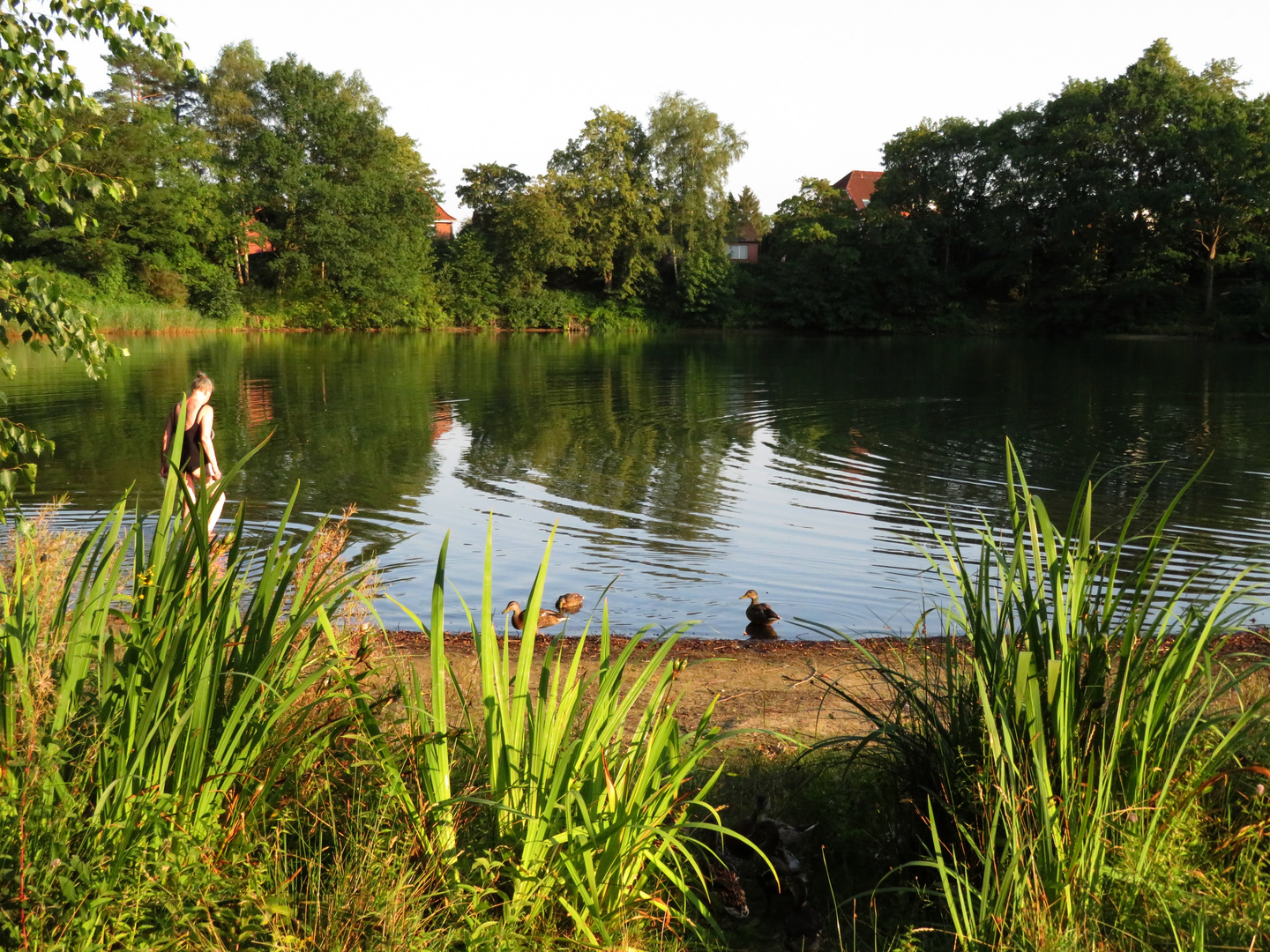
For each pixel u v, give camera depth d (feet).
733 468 57.06
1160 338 201.05
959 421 78.43
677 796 12.09
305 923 9.13
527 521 42.19
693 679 20.81
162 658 9.45
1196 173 200.64
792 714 18.08
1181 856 10.70
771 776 14.42
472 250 233.35
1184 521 43.24
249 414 75.97
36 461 51.62
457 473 53.11
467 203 278.67
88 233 172.96
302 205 205.57
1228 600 12.03
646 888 10.96
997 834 10.80
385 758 10.31
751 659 22.89
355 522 40.29
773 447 65.16
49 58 15.69
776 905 11.95
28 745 8.78
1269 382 110.93
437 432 68.59
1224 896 10.30
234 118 211.00
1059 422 77.77
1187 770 11.38
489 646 10.32
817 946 10.85
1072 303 214.28
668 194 248.52
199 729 9.43
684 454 61.82
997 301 240.32
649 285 254.06
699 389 103.30
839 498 48.91
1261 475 54.65
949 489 51.47
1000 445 66.39
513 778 10.30
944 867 9.88
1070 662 10.96
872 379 116.26
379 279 212.02
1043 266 236.22
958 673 12.78
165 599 9.80
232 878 9.04
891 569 35.42
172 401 79.15
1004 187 225.56
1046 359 150.82
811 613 30.04
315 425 70.79
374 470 53.31
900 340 208.74
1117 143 210.18
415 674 11.14
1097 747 11.11
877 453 63.00
